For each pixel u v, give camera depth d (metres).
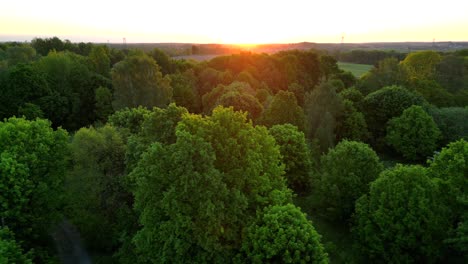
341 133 46.31
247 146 21.56
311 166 34.47
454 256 25.17
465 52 93.44
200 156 19.56
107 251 26.02
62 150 26.06
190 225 18.84
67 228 28.88
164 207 19.42
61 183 25.53
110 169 26.70
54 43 102.44
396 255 22.97
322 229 29.83
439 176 25.97
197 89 71.81
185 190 18.58
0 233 19.09
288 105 39.06
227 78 71.25
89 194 25.05
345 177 28.67
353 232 26.69
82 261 24.69
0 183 21.97
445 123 47.88
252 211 21.47
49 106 55.81
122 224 25.05
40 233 25.52
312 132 40.78
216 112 22.31
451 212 23.48
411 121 45.09
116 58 90.25
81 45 106.44
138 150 24.59
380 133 51.47
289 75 73.00
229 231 19.73
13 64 74.38
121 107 50.66
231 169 20.88
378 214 23.38
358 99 53.56
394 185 23.45
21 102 53.56
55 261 23.59
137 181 20.91
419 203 22.34
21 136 24.58
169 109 25.39
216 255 19.52
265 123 39.75
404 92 51.16
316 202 30.88
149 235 19.53
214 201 19.02
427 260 23.05
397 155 49.50
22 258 18.80
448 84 66.12
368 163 29.42
